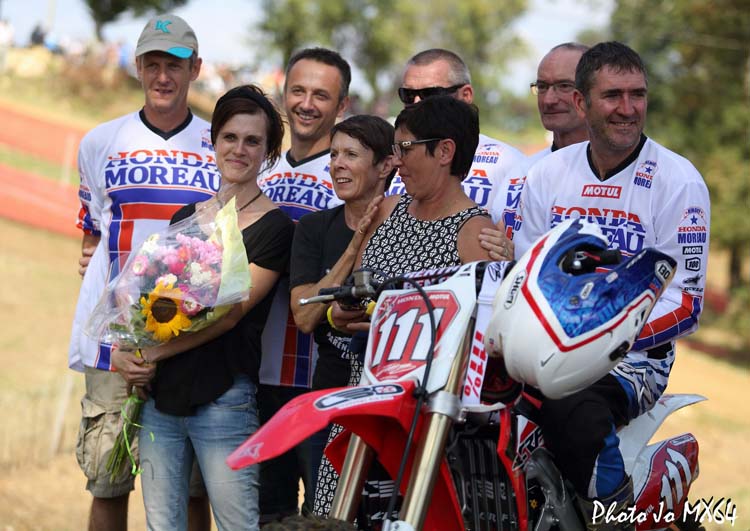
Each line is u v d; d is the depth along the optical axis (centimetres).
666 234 478
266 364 581
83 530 766
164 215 595
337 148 516
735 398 2027
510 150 612
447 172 446
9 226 2317
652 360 470
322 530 340
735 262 2988
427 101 443
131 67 4897
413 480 346
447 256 438
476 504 390
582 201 498
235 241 489
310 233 529
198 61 617
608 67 469
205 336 496
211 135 532
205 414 501
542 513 403
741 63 2994
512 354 359
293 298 520
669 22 3059
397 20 5512
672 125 2969
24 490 846
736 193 2841
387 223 467
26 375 1300
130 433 525
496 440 396
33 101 4203
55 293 1817
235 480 500
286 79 623
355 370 493
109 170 604
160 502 508
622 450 445
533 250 368
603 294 356
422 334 375
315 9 5222
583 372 357
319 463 533
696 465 470
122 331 489
